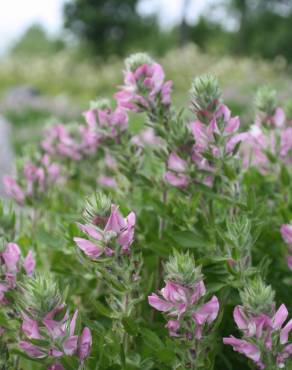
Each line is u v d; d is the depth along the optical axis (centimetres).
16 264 49
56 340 44
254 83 443
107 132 58
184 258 45
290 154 64
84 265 52
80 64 648
